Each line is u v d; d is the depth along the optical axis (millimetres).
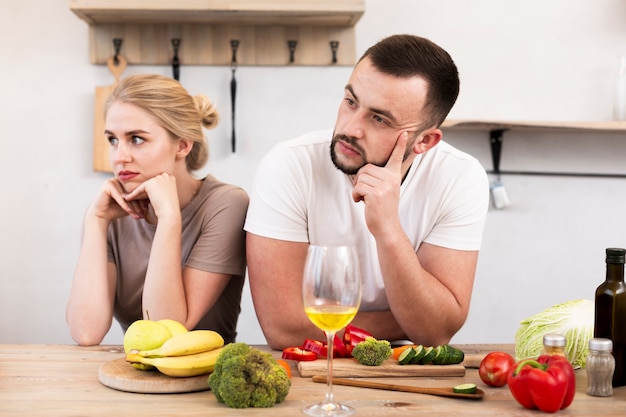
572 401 1286
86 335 1847
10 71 3031
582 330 1492
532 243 3223
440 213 1834
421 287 1688
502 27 3197
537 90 3219
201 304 1878
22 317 3074
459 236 1820
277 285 1747
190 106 1953
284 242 1763
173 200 1869
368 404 1263
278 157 1801
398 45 1602
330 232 1819
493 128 3051
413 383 1410
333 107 3127
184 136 1925
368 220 1650
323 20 2988
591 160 3230
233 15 2896
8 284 3066
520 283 3223
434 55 1624
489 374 1386
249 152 3111
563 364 1247
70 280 3082
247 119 3104
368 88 1574
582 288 3248
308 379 1429
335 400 1284
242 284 2070
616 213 3248
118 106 1876
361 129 1608
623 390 1373
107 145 3037
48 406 1225
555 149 3217
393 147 1637
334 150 1650
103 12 2840
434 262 1816
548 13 3213
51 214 3064
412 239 1848
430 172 1835
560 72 3225
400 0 3146
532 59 3213
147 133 1869
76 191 3066
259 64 3086
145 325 1444
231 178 3107
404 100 1570
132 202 1917
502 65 3203
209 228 1934
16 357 1567
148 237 1984
